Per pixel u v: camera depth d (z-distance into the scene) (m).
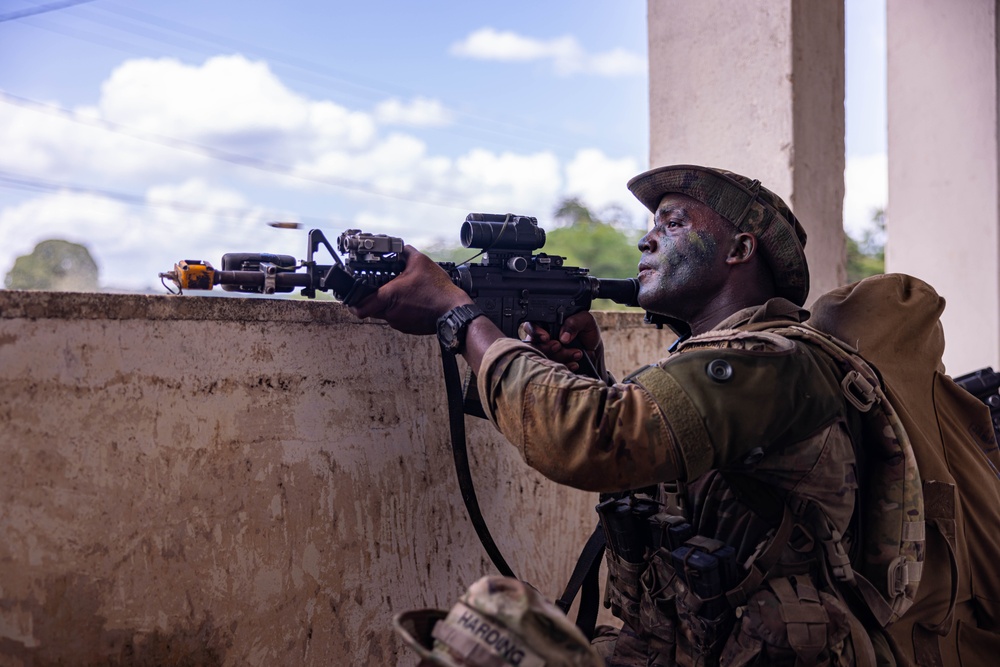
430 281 1.55
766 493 1.39
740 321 1.57
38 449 1.39
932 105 3.91
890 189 4.11
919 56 3.95
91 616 1.45
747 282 1.64
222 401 1.60
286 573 1.69
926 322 1.68
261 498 1.65
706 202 1.64
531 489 2.20
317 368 1.74
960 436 1.66
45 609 1.40
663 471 1.30
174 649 1.54
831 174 2.91
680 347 1.57
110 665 1.47
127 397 1.48
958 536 1.54
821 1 2.83
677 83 3.04
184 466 1.55
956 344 3.86
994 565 1.60
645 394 1.32
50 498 1.40
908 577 1.42
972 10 3.72
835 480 1.37
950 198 3.86
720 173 1.63
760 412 1.32
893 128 4.08
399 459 1.88
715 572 1.35
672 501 1.57
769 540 1.38
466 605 1.00
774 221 1.61
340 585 1.77
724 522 1.44
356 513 1.80
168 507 1.53
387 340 1.87
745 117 2.84
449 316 1.53
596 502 2.38
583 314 1.84
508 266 1.71
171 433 1.54
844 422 1.40
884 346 1.63
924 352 1.68
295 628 1.70
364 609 1.81
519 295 1.72
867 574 1.44
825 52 2.86
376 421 1.84
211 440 1.59
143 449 1.50
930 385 1.66
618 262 22.42
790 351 1.39
